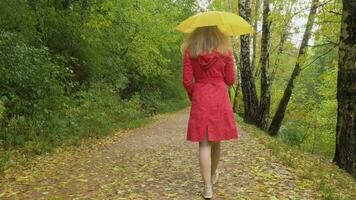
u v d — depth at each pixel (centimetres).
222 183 536
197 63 470
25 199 494
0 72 952
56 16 1443
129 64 2403
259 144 932
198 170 624
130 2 2053
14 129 951
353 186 624
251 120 1755
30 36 1252
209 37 466
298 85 2475
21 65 994
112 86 2000
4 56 965
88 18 1598
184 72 473
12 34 1011
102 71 1891
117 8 1897
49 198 494
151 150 878
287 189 505
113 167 679
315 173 627
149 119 2100
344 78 831
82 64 1689
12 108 1031
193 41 470
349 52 815
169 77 3425
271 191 495
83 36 1544
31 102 1068
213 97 464
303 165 686
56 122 1096
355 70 813
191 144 966
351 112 828
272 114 2467
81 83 1708
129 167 671
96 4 1625
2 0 1091
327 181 582
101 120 1375
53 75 1161
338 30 1380
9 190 542
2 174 655
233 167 634
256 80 2505
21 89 1070
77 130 1164
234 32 481
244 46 1731
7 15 1108
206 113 461
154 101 2909
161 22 2388
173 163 691
